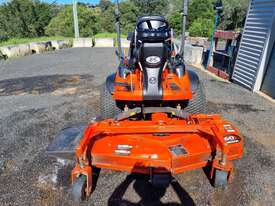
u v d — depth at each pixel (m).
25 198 2.70
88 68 10.00
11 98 6.14
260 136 3.94
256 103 5.54
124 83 3.21
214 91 6.49
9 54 13.76
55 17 34.84
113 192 2.74
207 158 2.62
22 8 29.36
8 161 3.37
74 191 2.38
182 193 2.71
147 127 2.55
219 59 10.57
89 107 5.32
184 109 3.65
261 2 6.60
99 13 36.72
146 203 2.59
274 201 2.61
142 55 2.96
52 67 10.41
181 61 3.62
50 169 3.18
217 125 2.67
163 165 2.42
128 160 2.50
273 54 6.16
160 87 3.01
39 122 4.60
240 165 3.18
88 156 2.61
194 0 30.42
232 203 2.57
